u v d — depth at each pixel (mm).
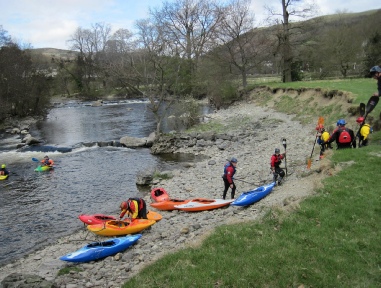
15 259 12000
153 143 29594
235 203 13359
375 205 9438
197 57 54656
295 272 7344
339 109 27656
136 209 13047
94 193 18922
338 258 7641
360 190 10352
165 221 13805
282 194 12852
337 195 10320
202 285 7316
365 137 14344
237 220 11180
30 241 13484
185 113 38219
